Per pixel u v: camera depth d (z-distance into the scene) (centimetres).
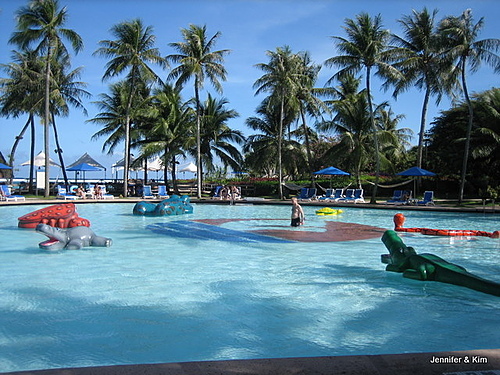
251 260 828
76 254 883
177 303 532
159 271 721
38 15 2909
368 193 3681
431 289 600
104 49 3116
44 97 3161
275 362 273
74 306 517
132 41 3172
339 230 1349
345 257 865
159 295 569
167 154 3659
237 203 2817
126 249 951
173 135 3750
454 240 1131
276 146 3916
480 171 3288
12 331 432
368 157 3569
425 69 2881
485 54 2475
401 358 280
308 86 3403
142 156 3753
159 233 1248
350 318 476
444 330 439
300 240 1112
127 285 622
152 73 3216
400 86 2920
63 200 2641
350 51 2794
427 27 2883
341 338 416
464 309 509
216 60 3312
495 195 2650
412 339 414
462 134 3531
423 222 1678
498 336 423
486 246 1032
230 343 403
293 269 743
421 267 642
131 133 3812
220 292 586
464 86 2581
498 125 3108
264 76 3166
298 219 1440
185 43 3262
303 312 498
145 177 4144
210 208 2469
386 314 491
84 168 3547
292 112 3681
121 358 369
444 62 2592
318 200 2811
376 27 2783
